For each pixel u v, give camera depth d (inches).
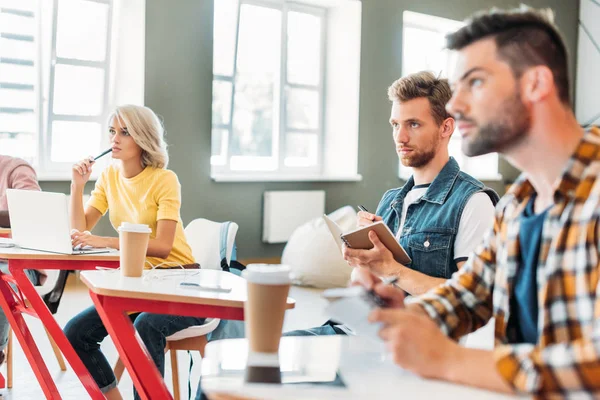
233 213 237.3
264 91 262.1
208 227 114.3
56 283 112.9
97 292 64.8
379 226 70.4
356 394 33.1
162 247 97.9
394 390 34.0
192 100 222.5
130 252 72.0
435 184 77.4
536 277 41.4
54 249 87.4
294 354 42.3
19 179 135.0
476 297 47.2
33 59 214.2
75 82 221.1
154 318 85.4
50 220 86.8
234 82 253.1
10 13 209.2
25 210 90.1
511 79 39.4
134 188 105.0
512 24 39.7
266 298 42.4
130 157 105.3
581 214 37.4
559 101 39.4
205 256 111.0
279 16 261.4
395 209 80.8
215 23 246.1
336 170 273.9
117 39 223.0
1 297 91.7
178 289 64.8
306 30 269.9
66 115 221.1
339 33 270.5
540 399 31.6
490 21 40.1
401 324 36.1
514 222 43.3
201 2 222.1
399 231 79.0
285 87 266.5
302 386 34.9
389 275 71.3
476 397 32.7
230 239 110.3
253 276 42.5
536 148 40.0
